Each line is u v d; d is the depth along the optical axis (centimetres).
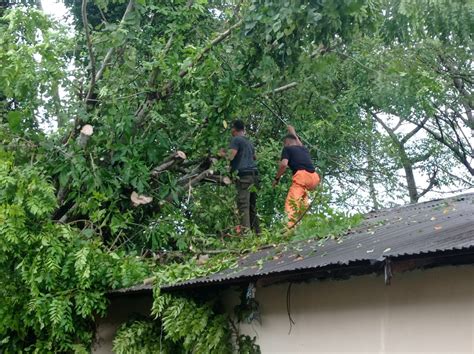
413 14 615
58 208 757
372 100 1144
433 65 1250
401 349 466
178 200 859
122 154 782
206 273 639
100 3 836
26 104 758
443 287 440
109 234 800
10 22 754
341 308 525
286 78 847
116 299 745
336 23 728
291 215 808
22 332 679
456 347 426
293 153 902
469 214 629
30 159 751
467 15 582
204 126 848
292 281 547
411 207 928
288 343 575
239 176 902
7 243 643
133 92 823
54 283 662
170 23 850
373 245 516
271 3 734
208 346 608
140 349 657
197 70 801
